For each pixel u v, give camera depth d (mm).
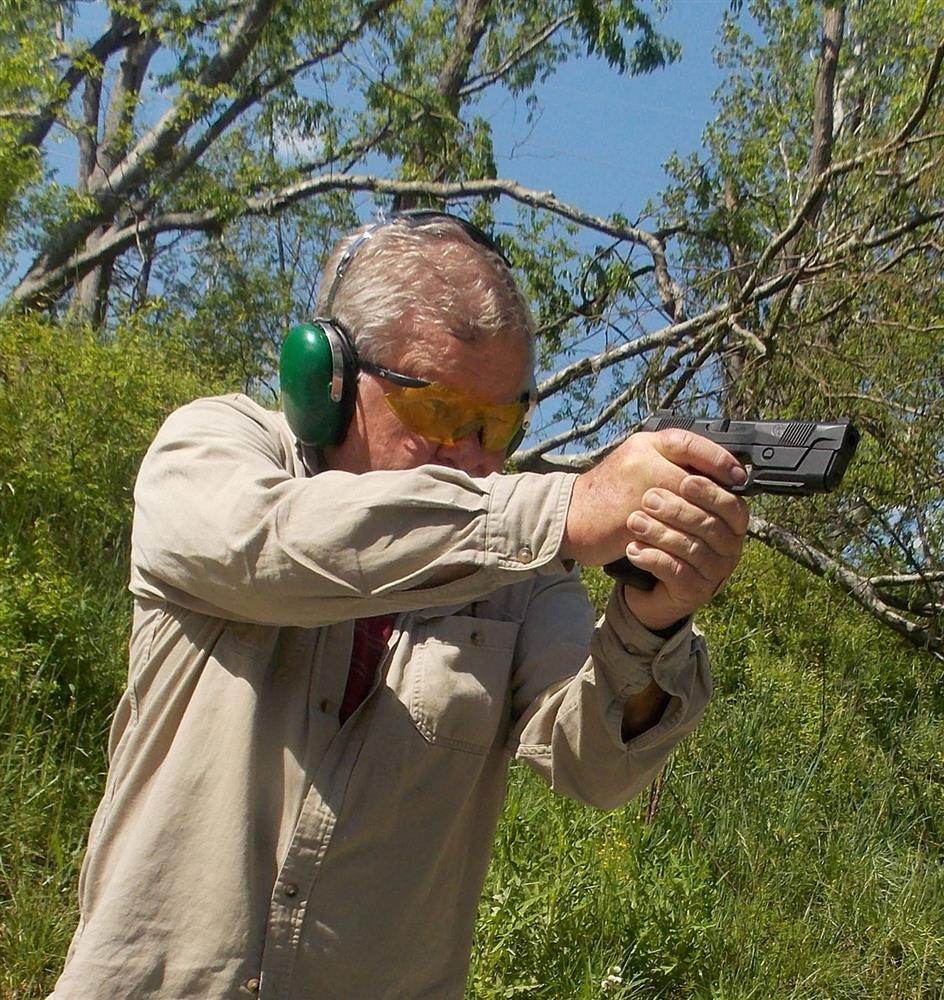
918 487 6371
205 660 1494
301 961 1431
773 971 3930
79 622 4020
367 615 1315
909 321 6336
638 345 7539
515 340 1562
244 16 12312
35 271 11664
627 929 3561
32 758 3504
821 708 6039
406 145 13062
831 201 6992
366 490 1283
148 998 1377
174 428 1537
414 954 1547
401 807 1506
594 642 1421
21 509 4742
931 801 5637
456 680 1523
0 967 2895
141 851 1418
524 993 3203
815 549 7047
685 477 1159
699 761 5121
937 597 6977
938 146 6516
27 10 8688
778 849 4660
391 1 12859
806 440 1157
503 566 1229
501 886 3381
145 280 14398
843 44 12883
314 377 1542
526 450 7402
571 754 1503
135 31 13070
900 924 4371
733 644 6371
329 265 1666
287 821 1459
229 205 11789
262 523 1312
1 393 5250
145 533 1468
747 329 7176
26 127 7883
